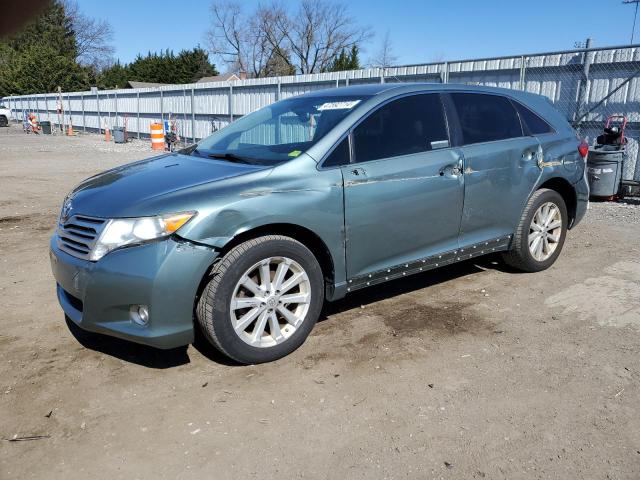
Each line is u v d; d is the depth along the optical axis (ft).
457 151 14.07
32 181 39.01
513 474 8.07
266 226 11.18
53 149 70.23
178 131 78.33
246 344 10.94
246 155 12.93
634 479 7.93
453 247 14.37
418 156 13.30
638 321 13.42
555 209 16.92
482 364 11.31
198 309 10.67
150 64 249.14
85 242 10.48
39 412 9.66
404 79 43.16
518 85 36.17
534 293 15.37
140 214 10.09
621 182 30.63
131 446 8.76
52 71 192.34
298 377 10.82
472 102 15.10
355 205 12.09
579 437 8.91
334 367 11.20
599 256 19.03
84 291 10.29
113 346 12.15
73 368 11.19
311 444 8.80
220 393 10.27
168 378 10.81
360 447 8.71
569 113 34.01
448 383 10.59
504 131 15.52
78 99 116.67
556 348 12.01
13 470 8.19
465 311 14.08
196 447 8.73
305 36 200.95
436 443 8.79
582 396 10.11
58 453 8.59
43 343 12.31
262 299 11.06
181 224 10.02
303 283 11.61
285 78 56.90
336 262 12.05
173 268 9.92
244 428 9.21
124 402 9.98
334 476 8.07
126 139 85.76
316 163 11.81
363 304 14.61
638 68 30.73
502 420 9.39
